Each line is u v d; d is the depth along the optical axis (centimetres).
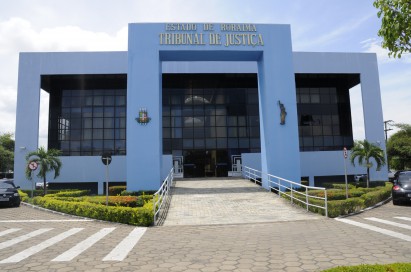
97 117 3114
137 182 1956
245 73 2977
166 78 3097
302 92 3281
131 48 2052
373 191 1747
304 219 1210
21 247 823
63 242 880
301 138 3206
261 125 2177
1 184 1850
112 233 1008
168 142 3066
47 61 2802
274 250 744
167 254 734
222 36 2084
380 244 765
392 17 516
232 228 1074
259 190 1941
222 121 3138
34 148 2695
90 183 2803
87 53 2823
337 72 2966
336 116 3291
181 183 2295
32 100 2747
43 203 1666
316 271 575
